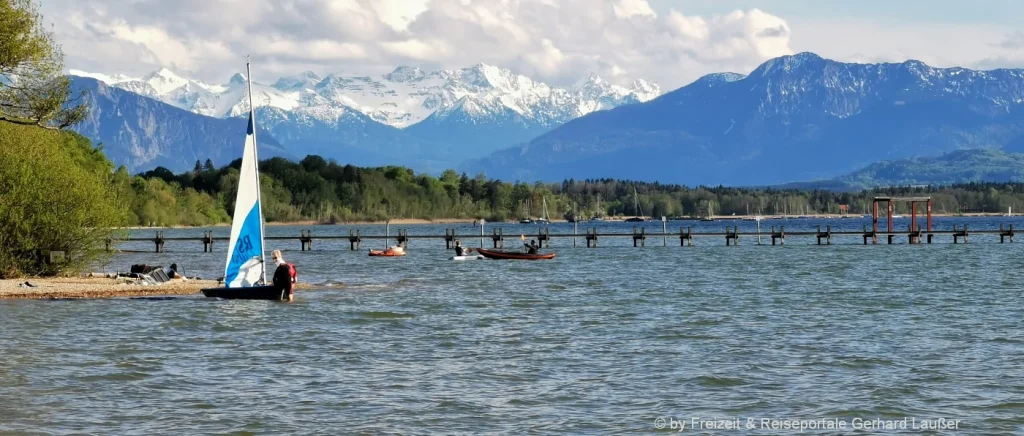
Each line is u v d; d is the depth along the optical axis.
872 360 42.66
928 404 34.88
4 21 61.62
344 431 31.41
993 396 35.91
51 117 65.31
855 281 86.06
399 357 43.62
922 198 157.88
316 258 127.75
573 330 52.25
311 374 39.69
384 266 110.38
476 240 183.00
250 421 32.41
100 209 78.12
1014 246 148.88
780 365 41.72
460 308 62.59
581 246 158.38
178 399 35.25
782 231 156.62
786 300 68.56
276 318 56.28
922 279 87.69
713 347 46.44
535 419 32.97
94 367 40.78
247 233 65.06
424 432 31.39
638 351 45.31
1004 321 55.47
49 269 76.44
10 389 36.59
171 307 60.91
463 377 39.22
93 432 31.02
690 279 89.19
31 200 74.19
